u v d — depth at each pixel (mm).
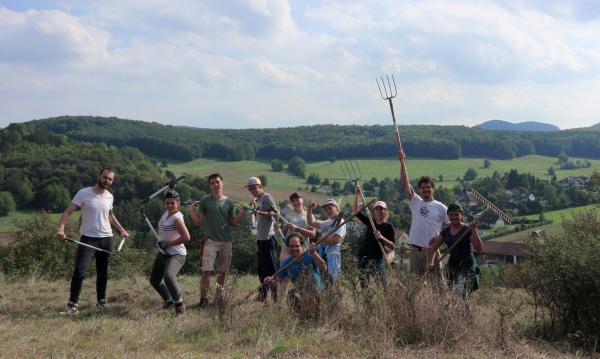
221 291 7469
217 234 8727
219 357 5832
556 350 6414
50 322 7363
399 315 6641
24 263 16594
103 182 8406
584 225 8625
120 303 9023
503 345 6352
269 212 8977
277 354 5910
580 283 6785
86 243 8266
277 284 8172
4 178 53750
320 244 8367
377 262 8078
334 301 7082
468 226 7473
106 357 5688
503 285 9266
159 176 57781
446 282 7242
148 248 24188
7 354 5629
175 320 7453
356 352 6043
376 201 8188
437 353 6102
